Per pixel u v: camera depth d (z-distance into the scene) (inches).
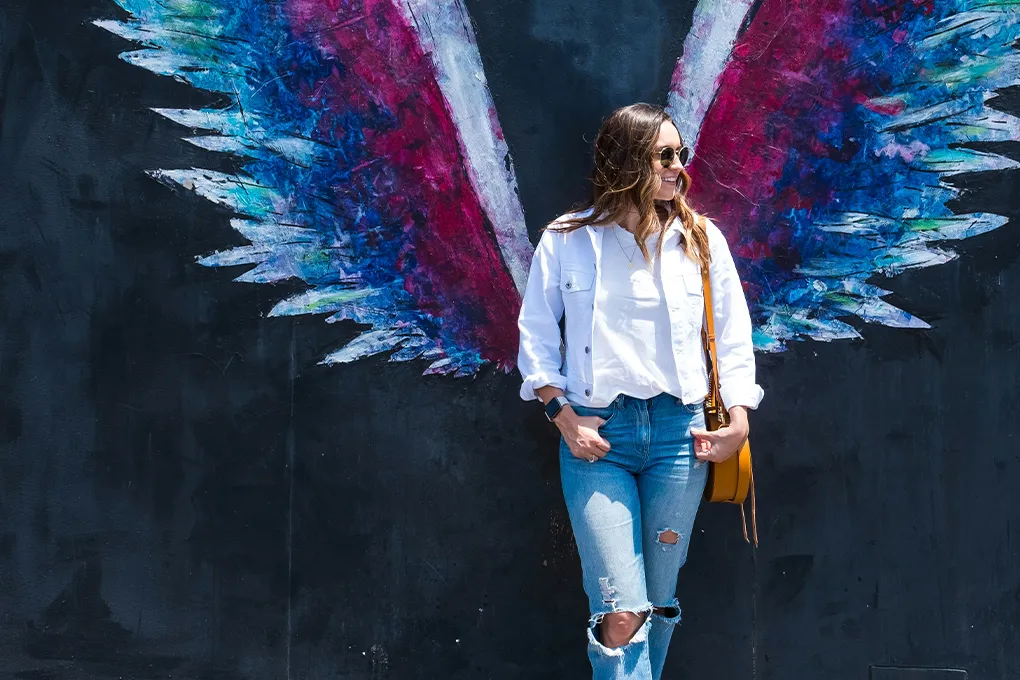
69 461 115.6
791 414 116.3
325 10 113.0
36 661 115.7
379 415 116.3
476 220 115.6
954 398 115.9
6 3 113.5
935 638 116.2
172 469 116.0
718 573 117.0
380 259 115.5
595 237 94.8
